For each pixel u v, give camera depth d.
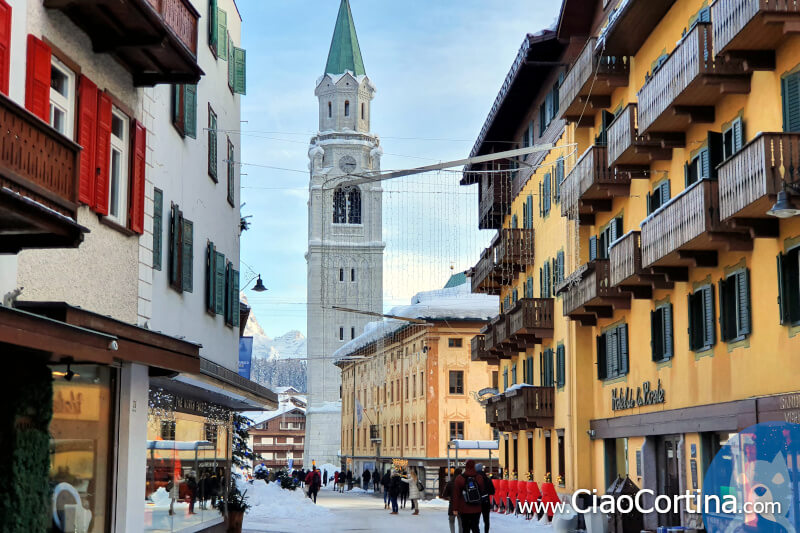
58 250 14.75
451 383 72.75
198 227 26.25
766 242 21.56
